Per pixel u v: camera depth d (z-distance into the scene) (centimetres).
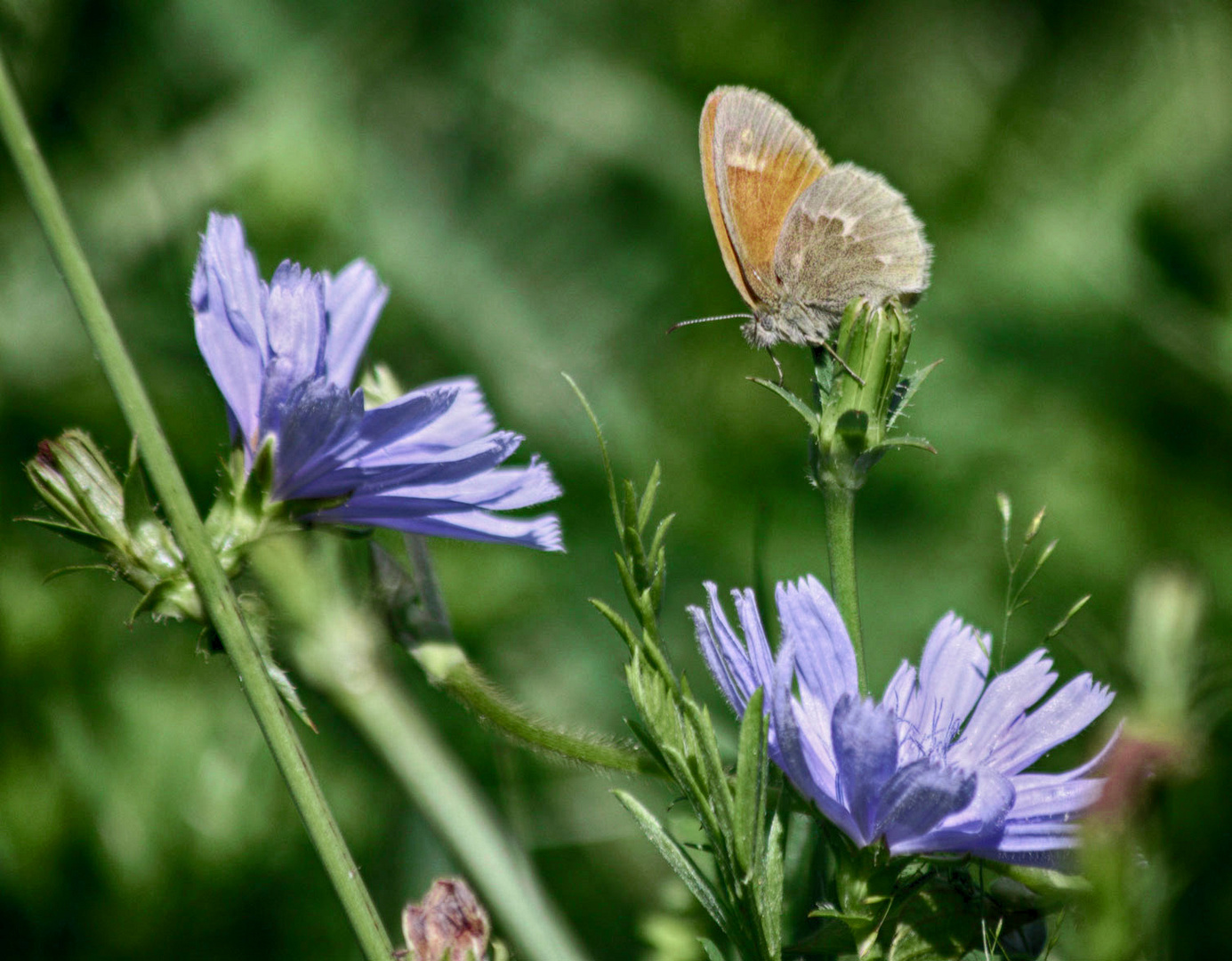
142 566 51
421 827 55
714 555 63
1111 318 63
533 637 62
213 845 58
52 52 62
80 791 59
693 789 51
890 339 51
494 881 50
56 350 62
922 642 63
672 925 53
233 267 52
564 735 51
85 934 58
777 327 56
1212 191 63
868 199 55
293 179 63
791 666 51
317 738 58
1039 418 63
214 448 61
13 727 59
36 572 60
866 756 50
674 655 62
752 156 55
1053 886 51
